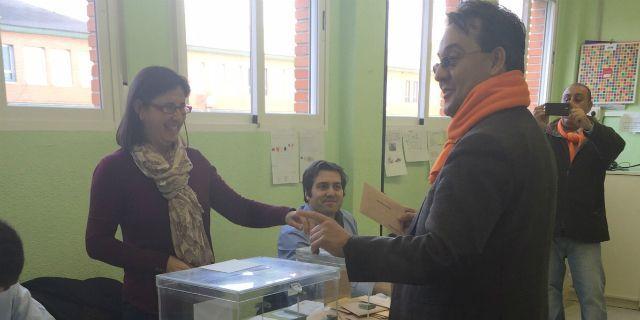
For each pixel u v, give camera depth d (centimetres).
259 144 232
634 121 429
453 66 90
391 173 308
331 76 270
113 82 177
